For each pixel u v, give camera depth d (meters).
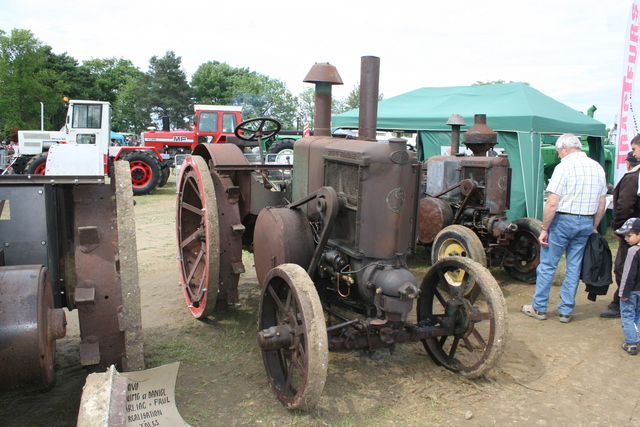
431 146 9.90
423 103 9.35
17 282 1.85
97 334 2.20
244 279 5.09
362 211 2.64
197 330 3.64
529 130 7.08
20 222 2.22
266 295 2.78
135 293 2.19
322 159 3.06
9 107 37.09
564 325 4.04
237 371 2.98
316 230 3.20
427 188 5.84
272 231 3.09
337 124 9.20
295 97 44.94
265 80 46.38
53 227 2.31
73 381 2.79
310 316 2.27
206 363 3.09
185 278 3.98
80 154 2.36
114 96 56.75
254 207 3.79
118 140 29.89
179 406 2.55
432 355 3.13
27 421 2.36
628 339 3.45
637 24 5.96
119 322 2.17
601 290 4.07
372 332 2.85
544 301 4.12
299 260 3.00
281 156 11.10
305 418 2.45
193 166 3.57
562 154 4.01
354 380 2.89
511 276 5.48
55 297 2.36
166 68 45.81
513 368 3.17
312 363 2.22
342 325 2.68
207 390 2.74
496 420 2.52
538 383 2.97
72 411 2.45
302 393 2.30
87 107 11.68
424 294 3.19
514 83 8.81
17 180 2.15
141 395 2.23
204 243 3.67
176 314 3.98
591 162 3.85
